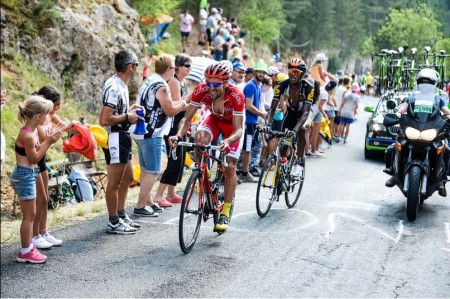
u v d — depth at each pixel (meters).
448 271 6.32
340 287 5.74
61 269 6.00
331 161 13.93
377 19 77.81
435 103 8.51
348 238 7.38
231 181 7.06
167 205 8.73
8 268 5.98
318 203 9.29
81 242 6.90
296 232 7.57
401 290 5.72
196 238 6.83
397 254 6.82
